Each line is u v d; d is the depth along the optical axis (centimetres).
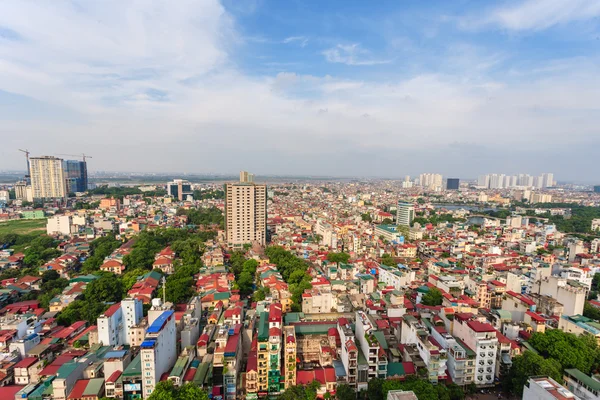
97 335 13125
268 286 18962
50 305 16488
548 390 8425
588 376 10950
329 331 13425
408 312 15575
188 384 9744
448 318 13912
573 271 19888
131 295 17000
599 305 16950
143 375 10275
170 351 11875
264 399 10588
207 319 15788
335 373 11106
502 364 11606
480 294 17975
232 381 10738
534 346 12469
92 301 16412
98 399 10144
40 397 10131
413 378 10544
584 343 12056
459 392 10494
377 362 11094
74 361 11175
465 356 11294
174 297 17175
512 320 14912
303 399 10212
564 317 14538
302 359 13225
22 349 12275
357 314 12875
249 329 13425
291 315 15462
